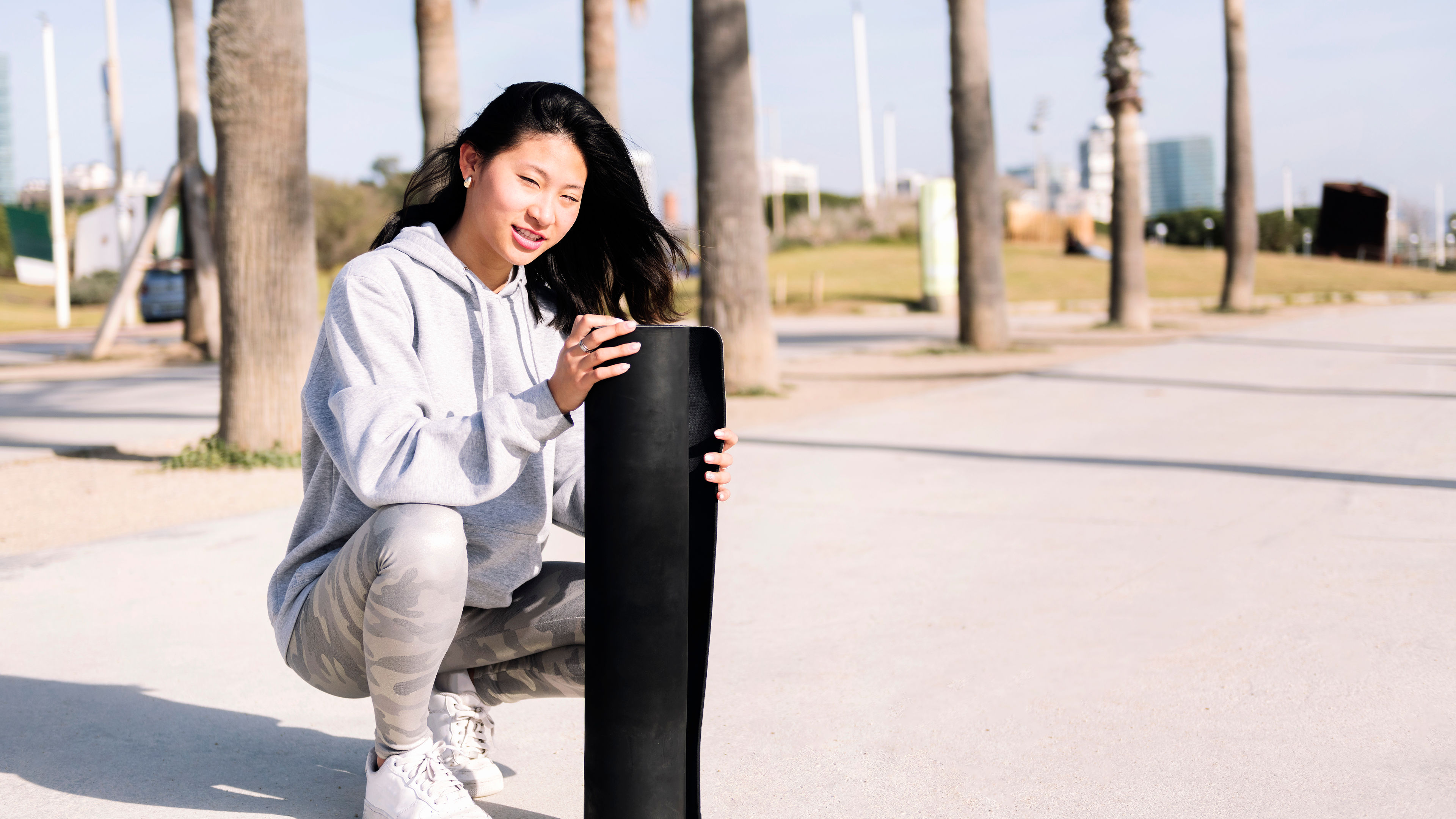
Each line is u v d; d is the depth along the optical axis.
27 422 10.16
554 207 1.93
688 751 1.97
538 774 2.49
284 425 7.61
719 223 11.11
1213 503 5.39
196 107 18.30
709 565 1.97
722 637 3.52
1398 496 5.36
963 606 3.79
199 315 18.48
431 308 1.97
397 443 1.75
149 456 8.05
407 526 1.84
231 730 2.79
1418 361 12.91
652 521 1.88
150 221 18.44
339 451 1.87
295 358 7.61
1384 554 4.28
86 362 18.19
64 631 3.69
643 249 2.23
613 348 1.76
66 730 2.78
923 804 2.29
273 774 2.50
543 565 2.22
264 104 7.38
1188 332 20.02
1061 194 122.31
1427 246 82.69
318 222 53.03
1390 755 2.46
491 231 1.93
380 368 1.85
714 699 2.96
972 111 16.02
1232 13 25.23
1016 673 3.10
